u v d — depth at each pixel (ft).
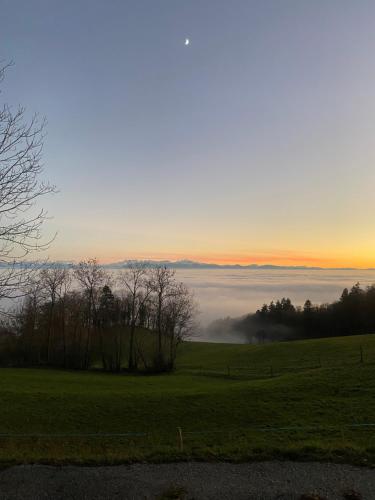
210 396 102.22
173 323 222.28
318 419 74.33
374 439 50.11
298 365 175.22
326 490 30.99
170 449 42.55
